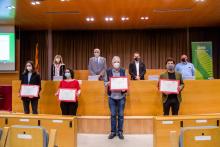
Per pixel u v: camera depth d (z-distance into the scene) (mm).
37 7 8109
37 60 12180
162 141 4543
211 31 12406
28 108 6262
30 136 2912
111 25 11375
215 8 8570
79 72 9812
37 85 6176
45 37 12688
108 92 5961
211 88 6828
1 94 8281
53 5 7902
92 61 7320
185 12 9070
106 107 6656
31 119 4723
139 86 6641
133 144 5488
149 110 6613
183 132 2693
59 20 10156
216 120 4531
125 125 6355
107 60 12586
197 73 10938
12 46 10609
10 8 8180
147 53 12539
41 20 10117
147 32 12562
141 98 6633
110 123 6320
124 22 10703
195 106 6758
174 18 10102
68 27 11766
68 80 5914
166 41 12539
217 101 6848
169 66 5730
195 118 4539
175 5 8117
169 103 5758
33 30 12469
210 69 10953
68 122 4648
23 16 9352
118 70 5902
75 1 7492
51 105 6953
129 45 12562
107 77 5961
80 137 6078
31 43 12695
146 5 8047
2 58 10555
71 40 12672
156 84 6625
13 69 10555
